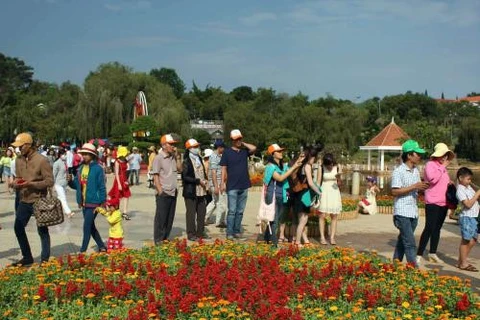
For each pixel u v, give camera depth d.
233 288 6.33
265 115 60.19
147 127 40.06
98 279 6.84
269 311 5.38
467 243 9.01
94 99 47.28
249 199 21.03
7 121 63.78
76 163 21.55
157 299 5.96
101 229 12.59
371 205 16.50
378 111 92.88
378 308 5.66
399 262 7.80
